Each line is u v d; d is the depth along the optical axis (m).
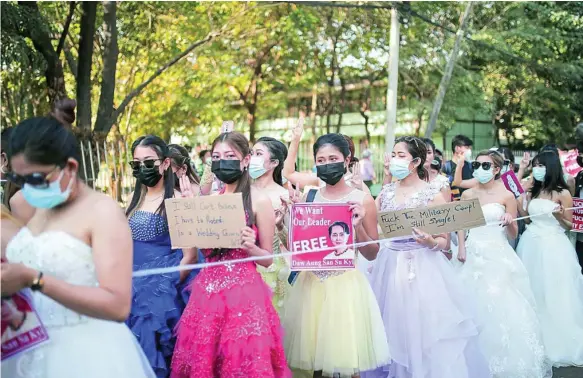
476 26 19.19
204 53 17.72
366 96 24.72
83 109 12.62
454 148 8.91
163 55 16.88
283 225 4.94
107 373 2.91
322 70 22.41
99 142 12.58
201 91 20.38
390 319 5.09
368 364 4.52
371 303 4.70
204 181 6.02
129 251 2.81
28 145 2.58
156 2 15.28
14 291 2.52
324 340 4.53
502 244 6.12
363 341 4.54
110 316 2.69
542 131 22.03
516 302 5.87
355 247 4.70
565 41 19.20
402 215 4.92
